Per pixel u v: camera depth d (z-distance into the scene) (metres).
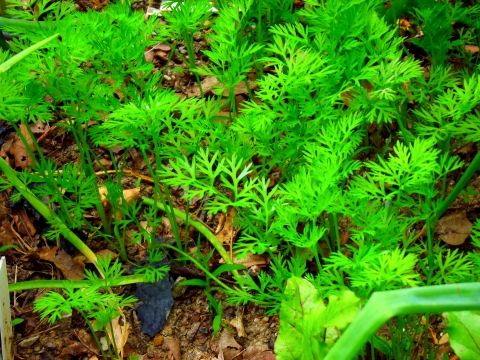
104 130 0.49
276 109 0.44
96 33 0.46
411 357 0.44
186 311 0.50
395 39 0.46
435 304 0.26
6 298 0.43
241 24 0.54
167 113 0.42
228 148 0.47
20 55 0.39
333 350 0.26
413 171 0.40
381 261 0.34
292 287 0.34
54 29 0.47
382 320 0.26
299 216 0.41
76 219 0.51
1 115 0.45
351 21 0.45
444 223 0.53
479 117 0.47
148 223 0.51
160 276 0.49
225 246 0.53
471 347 0.33
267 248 0.42
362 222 0.41
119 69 0.46
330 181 0.39
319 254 0.51
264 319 0.49
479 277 0.40
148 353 0.48
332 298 0.31
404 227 0.41
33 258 0.53
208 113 0.48
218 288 0.48
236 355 0.47
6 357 0.44
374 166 0.40
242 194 0.40
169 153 0.47
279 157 0.49
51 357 0.48
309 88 0.45
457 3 0.54
